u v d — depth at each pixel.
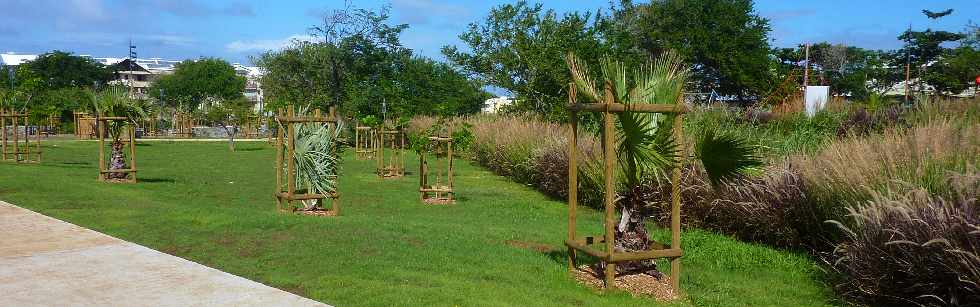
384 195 14.35
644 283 6.61
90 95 14.70
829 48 54.00
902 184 7.10
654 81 6.46
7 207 8.88
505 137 19.16
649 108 6.04
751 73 45.91
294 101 34.69
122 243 6.87
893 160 7.80
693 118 14.86
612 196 6.14
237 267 6.35
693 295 6.55
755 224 9.44
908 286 6.25
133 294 5.20
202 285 5.46
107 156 22.59
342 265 6.51
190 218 8.62
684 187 10.44
